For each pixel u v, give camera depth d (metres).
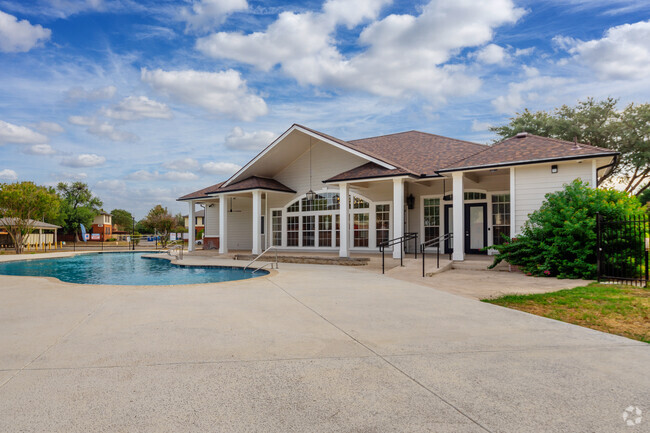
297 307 6.56
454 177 13.13
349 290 8.42
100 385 3.20
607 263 9.69
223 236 19.72
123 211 93.12
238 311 6.22
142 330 5.02
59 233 56.03
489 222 15.66
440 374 3.47
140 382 3.27
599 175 16.80
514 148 13.08
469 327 5.21
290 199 20.30
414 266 12.53
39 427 2.47
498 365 3.70
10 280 10.19
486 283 9.47
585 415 2.64
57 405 2.81
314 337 4.72
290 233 20.28
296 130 17.31
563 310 6.29
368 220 17.83
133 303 6.90
